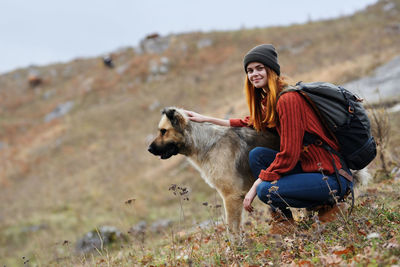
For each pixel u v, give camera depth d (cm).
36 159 2222
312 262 239
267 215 438
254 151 335
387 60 1462
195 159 426
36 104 3222
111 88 3017
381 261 207
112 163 1827
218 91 2442
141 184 1362
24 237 1142
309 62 2202
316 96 278
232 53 3002
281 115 283
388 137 557
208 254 327
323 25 3033
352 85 1330
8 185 1975
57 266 491
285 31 3119
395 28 2303
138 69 3125
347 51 2108
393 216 300
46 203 1489
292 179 287
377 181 517
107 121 2494
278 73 312
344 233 270
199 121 419
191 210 813
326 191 281
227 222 394
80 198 1456
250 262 271
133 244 503
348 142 280
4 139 2706
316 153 286
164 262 335
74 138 2356
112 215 1147
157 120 2309
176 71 2989
